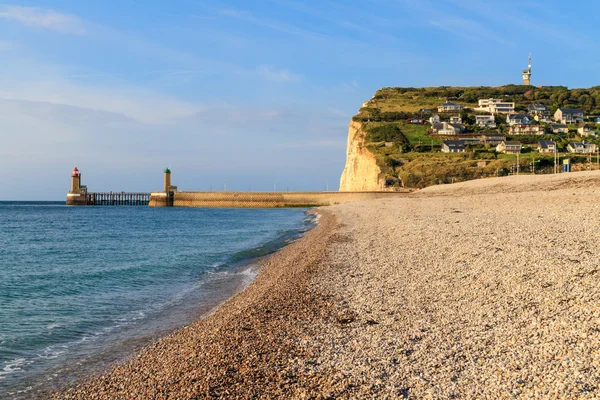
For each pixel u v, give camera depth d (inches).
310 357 404.2
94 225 2856.8
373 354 398.9
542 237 837.2
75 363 482.0
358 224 1630.2
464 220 1282.0
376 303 563.8
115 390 392.2
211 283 903.1
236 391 346.0
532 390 306.2
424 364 367.9
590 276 535.2
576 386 302.5
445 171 5477.4
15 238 1994.3
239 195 5925.2
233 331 498.6
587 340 368.8
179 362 433.7
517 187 2471.7
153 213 4586.6
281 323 515.8
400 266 765.3
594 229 880.9
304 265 892.6
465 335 421.1
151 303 751.7
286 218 3152.1
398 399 316.5
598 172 2578.7
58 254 1406.3
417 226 1250.0
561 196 1761.8
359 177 6510.8
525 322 431.2
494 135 6939.0
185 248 1501.0
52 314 689.0
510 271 613.6
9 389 419.5
